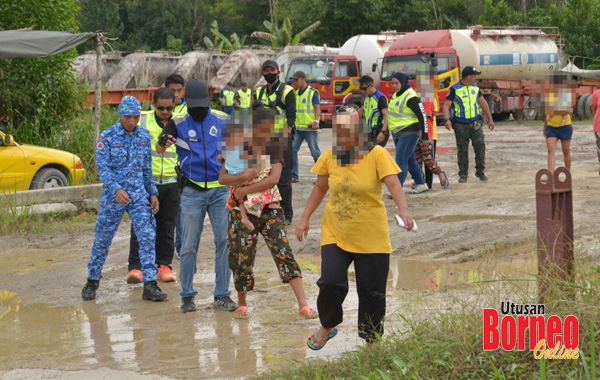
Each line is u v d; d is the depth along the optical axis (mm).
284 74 35531
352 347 5938
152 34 68812
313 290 8008
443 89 28109
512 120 33875
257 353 5996
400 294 7359
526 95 31766
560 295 5156
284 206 11047
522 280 5754
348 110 5371
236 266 6902
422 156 13375
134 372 5672
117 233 11625
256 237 6848
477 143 14438
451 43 28906
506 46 31047
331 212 5453
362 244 5379
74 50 17250
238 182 6625
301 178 16344
